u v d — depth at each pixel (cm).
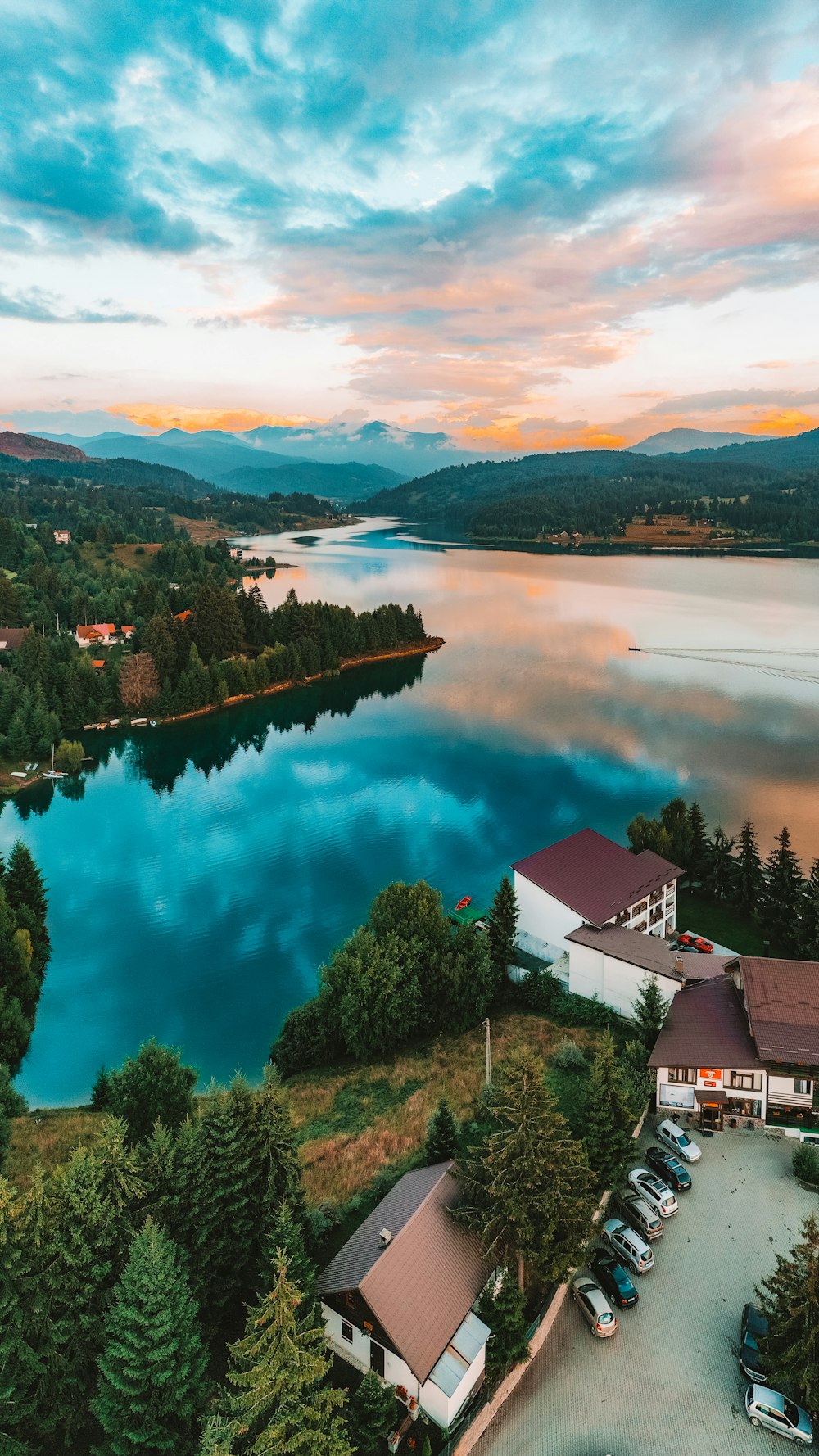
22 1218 3138
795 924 7831
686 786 12544
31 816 12738
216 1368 3444
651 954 6506
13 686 15912
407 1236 3650
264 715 17888
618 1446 3300
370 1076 6128
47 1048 7306
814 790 12262
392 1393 3228
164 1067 5009
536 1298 3884
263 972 8412
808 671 18925
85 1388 3123
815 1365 3238
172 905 9825
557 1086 5431
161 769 14775
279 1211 3553
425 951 6862
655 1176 4591
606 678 18938
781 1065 5088
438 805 12362
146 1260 3020
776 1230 4334
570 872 7644
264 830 11850
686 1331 3794
